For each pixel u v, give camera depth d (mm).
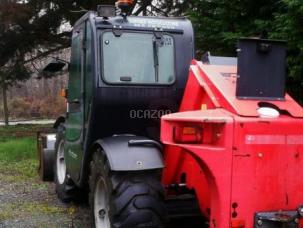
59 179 7371
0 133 18828
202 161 3822
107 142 4750
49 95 48219
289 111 4020
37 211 6617
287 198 3885
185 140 3959
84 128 5484
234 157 3773
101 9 5191
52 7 17219
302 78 7383
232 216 3773
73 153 6117
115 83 5137
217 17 8664
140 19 5402
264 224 3779
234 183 3777
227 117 3811
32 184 8531
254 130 3807
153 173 4551
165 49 5359
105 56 5160
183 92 5316
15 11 16281
